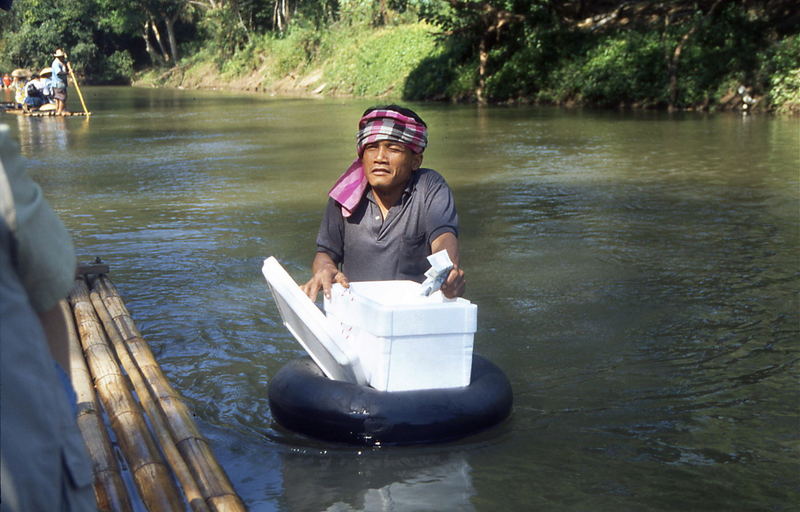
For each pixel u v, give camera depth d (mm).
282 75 44219
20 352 1559
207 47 56219
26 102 25969
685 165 11594
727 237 6965
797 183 9812
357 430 3205
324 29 43594
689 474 2967
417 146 3701
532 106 26547
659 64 24047
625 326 4652
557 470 3008
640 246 6660
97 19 62625
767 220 7672
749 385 3795
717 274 5762
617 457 3113
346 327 3471
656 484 2895
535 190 9625
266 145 15445
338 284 3535
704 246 6637
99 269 5195
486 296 5281
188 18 63781
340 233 3928
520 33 29000
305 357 3744
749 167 11242
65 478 1639
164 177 11250
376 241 3826
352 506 2770
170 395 3346
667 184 9930
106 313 4500
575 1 29656
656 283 5543
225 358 4246
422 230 3797
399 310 3174
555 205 8609
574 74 26250
